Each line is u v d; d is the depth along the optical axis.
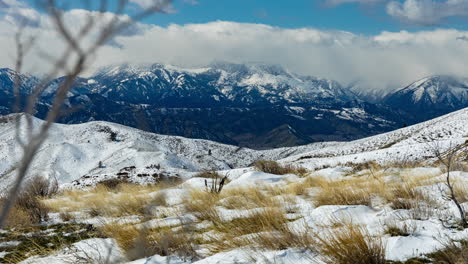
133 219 6.09
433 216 4.21
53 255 4.29
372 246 3.10
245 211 5.81
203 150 141.88
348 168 14.17
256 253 3.29
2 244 5.31
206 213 5.89
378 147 77.38
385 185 6.79
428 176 8.28
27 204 7.44
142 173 24.78
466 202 4.67
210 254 3.64
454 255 2.76
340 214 4.66
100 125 132.75
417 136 69.00
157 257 3.40
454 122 68.00
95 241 4.67
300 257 3.13
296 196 7.36
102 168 79.19
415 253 3.03
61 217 7.38
